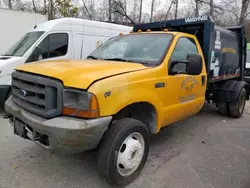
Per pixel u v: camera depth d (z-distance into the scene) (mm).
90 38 8414
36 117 2934
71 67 3150
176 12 18766
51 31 7309
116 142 2994
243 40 6988
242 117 6828
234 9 18859
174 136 5094
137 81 3258
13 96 3578
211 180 3422
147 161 3924
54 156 3982
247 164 3916
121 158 3121
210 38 5117
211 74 5449
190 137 5070
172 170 3666
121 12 17453
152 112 3707
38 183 3262
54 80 2846
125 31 9695
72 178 3404
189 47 4520
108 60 4094
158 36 4312
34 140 3035
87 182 3322
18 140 4586
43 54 7109
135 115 3590
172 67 3895
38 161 3818
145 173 3559
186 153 4270
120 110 3213
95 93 2721
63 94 2766
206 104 8109
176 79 4000
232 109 6445
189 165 3832
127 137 3137
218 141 4891
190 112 4598
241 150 4461
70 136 2654
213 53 5352
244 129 5703
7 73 6297
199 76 4672
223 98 6453
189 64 3732
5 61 6418
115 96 2928
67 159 3904
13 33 11172
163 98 3771
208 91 6227
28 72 3197
